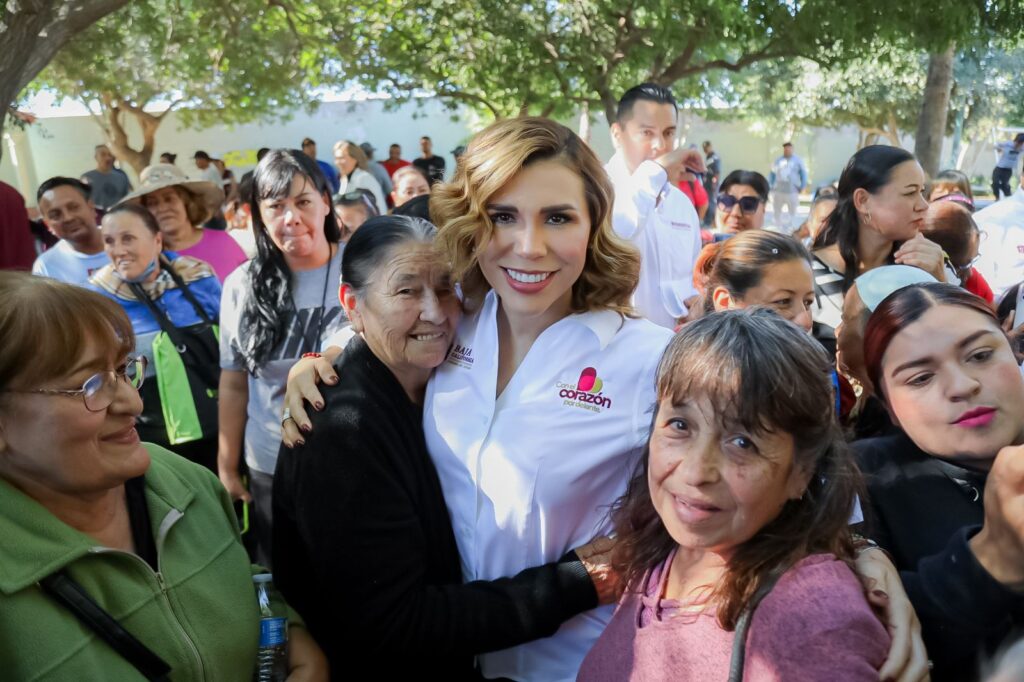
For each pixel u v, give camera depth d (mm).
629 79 14023
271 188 2943
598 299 1759
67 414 1371
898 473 1623
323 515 1653
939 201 3727
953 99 23000
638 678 1413
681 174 3857
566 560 1719
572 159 1611
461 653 1674
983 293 3764
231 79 14141
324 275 3100
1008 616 1214
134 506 1591
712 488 1299
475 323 1843
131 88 16750
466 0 12086
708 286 2672
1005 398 1452
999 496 1193
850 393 2447
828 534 1310
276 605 1818
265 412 3117
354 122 25562
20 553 1372
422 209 2172
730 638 1284
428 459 1823
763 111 26906
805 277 2506
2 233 4746
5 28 6523
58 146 25906
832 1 10219
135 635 1457
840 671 1143
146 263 3441
